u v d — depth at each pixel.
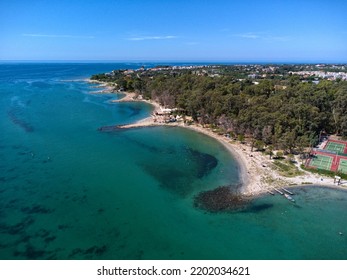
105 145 93.38
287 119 93.38
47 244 45.22
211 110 116.56
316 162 77.94
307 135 92.12
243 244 45.84
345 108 102.12
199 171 73.25
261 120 93.56
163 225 50.66
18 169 72.50
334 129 104.69
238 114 106.38
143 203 57.69
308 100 105.38
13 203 56.69
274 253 43.81
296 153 84.69
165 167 75.75
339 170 71.12
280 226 50.44
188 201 58.50
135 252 43.78
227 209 55.72
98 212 54.31
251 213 54.34
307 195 60.81
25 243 45.28
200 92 131.50
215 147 92.50
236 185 65.31
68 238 46.75
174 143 96.69
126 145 94.00
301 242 46.44
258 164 77.12
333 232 49.00
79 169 73.50
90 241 46.19
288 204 57.41
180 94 150.88
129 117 135.12
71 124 118.94
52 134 103.75
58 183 65.56
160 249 44.53
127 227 49.88
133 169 74.12
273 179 68.06
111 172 72.00
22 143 92.69
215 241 46.47
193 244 45.78
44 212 53.91
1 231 48.09
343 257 43.19
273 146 87.75
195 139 101.50
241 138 95.31
